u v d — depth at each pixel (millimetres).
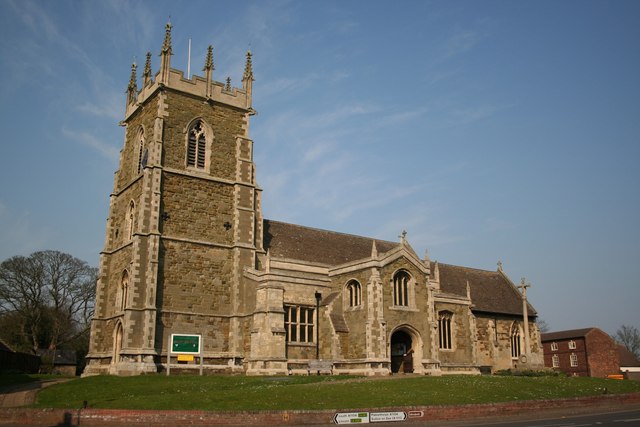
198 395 30219
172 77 51656
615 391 40875
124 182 55250
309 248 59125
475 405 29109
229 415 25250
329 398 29688
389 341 49125
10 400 33688
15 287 76312
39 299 77812
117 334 48750
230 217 52531
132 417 25281
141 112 54500
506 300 72312
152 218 47406
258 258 52938
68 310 82000
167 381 38062
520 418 28953
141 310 45406
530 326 72562
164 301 46938
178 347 45375
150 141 51031
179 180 50188
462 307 60438
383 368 47500
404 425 26125
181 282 48188
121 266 50875
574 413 31750
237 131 55000
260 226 54094
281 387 32812
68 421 25875
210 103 53719
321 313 51156
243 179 53719
